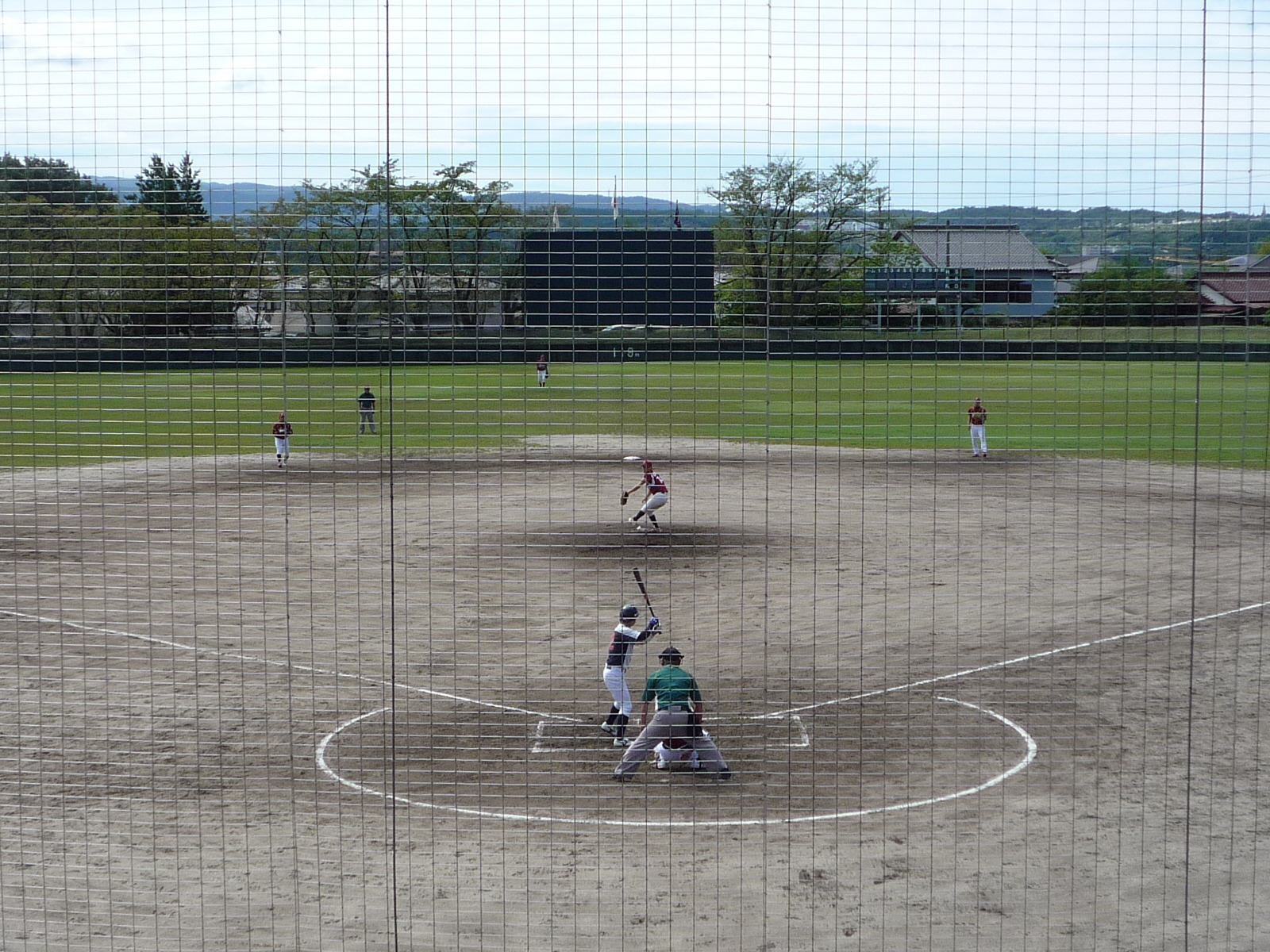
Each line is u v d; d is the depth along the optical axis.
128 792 8.94
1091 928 6.93
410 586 15.55
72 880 7.54
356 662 12.31
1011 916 7.07
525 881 7.39
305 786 9.09
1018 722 10.55
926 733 10.27
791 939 6.81
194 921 7.02
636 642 10.13
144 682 11.55
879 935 6.86
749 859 7.85
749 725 10.48
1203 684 11.66
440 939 6.82
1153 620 14.02
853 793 8.95
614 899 7.30
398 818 8.52
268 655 12.48
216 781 9.16
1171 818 8.50
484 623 13.88
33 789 8.98
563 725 10.54
